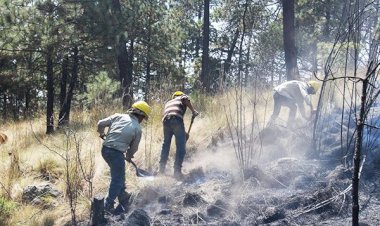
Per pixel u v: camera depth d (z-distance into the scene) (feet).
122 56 42.86
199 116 28.09
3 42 36.73
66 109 40.34
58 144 25.81
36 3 36.83
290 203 14.47
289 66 35.76
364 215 13.24
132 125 17.24
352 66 22.75
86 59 43.27
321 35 59.52
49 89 39.99
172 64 65.67
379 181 15.14
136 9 47.11
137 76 69.92
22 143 29.12
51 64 40.09
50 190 19.51
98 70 44.19
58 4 37.47
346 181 15.19
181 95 20.86
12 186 20.57
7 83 55.83
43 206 18.72
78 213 17.35
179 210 15.70
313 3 61.77
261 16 65.31
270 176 16.75
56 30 37.17
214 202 15.23
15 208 18.56
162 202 16.98
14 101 77.10
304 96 20.68
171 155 22.61
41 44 37.09
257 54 33.24
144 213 14.58
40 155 23.89
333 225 12.73
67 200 18.85
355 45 15.81
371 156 16.75
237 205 15.08
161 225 14.33
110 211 16.61
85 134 25.85
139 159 22.07
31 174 22.06
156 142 24.06
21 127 37.83
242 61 53.47
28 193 19.49
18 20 36.55
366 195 14.48
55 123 38.78
